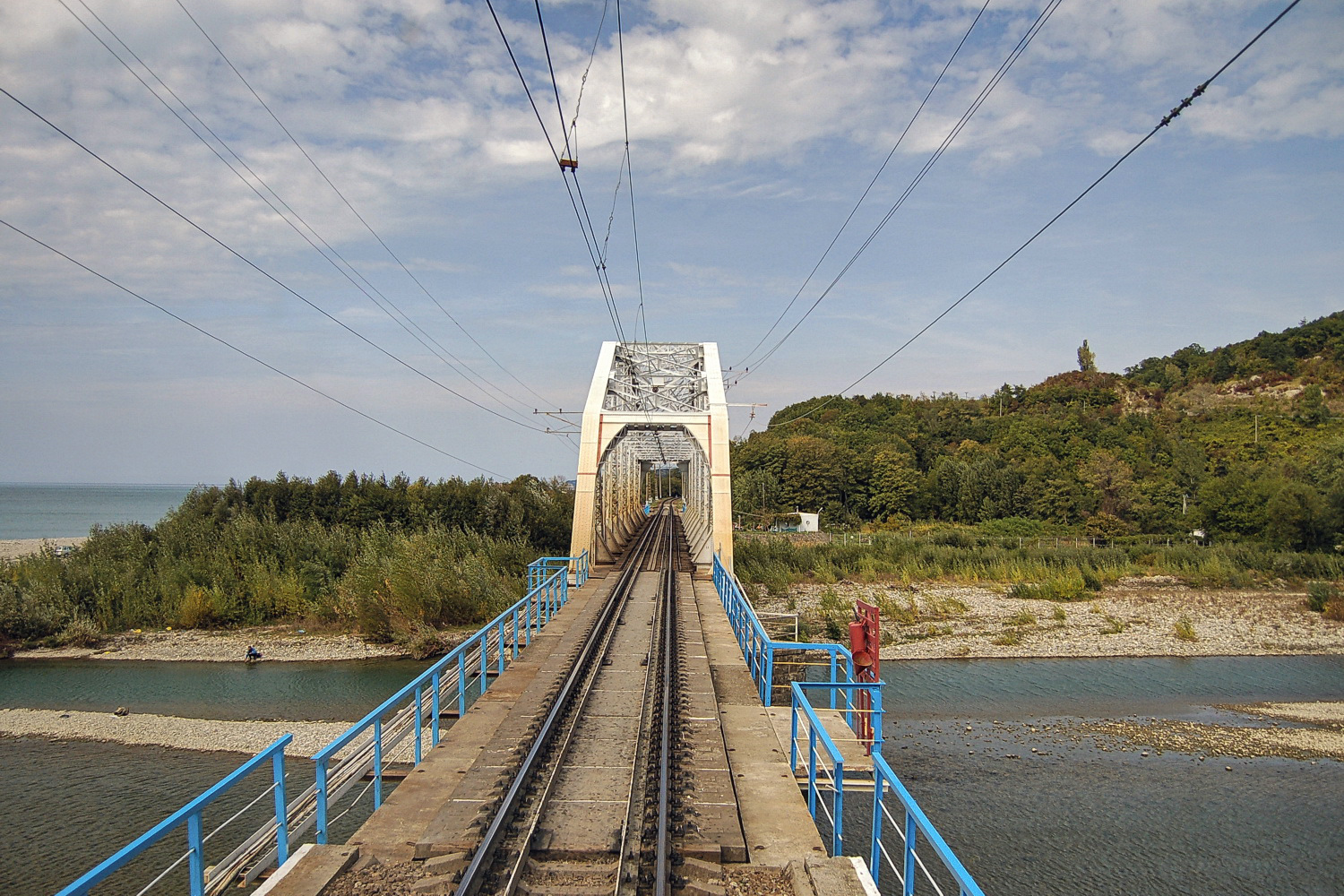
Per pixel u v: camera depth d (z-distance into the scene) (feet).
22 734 64.34
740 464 280.31
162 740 62.90
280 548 115.96
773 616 76.74
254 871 23.38
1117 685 85.40
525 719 34.94
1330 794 57.52
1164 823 52.80
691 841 23.35
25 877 42.50
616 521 120.98
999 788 58.03
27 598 95.35
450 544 116.88
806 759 32.32
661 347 118.01
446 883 20.54
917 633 106.11
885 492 246.06
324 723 67.15
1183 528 201.77
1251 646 102.58
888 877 45.75
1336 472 175.22
